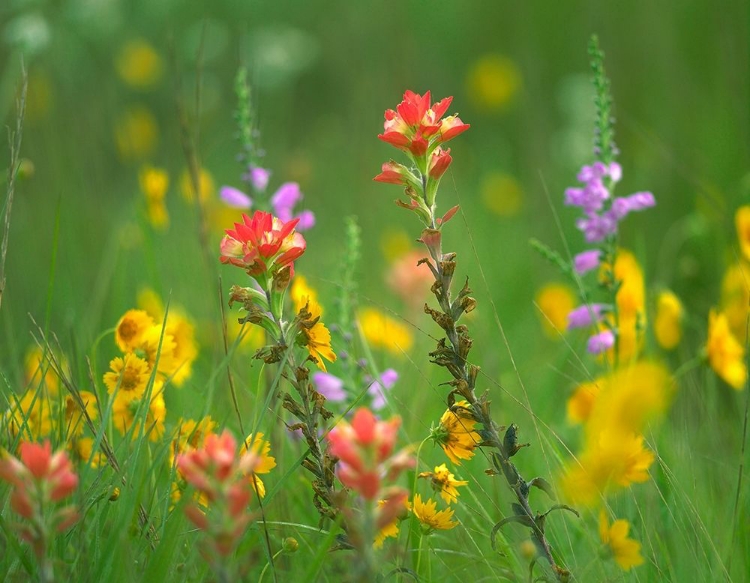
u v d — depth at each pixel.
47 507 1.88
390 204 4.01
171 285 2.69
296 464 1.87
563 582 1.87
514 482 1.88
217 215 3.12
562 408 2.31
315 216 3.92
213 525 1.75
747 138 3.21
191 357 2.10
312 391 1.86
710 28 4.16
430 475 1.92
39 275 2.78
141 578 1.84
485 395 1.88
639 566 1.98
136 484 1.96
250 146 2.21
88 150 3.63
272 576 1.93
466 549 2.00
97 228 3.17
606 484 1.88
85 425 2.00
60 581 1.83
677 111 3.92
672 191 3.25
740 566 1.99
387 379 2.09
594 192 2.11
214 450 1.75
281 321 1.87
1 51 3.50
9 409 1.96
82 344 2.20
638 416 1.86
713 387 2.20
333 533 1.82
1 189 2.79
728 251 2.40
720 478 2.11
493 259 3.30
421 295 2.66
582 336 2.30
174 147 4.13
